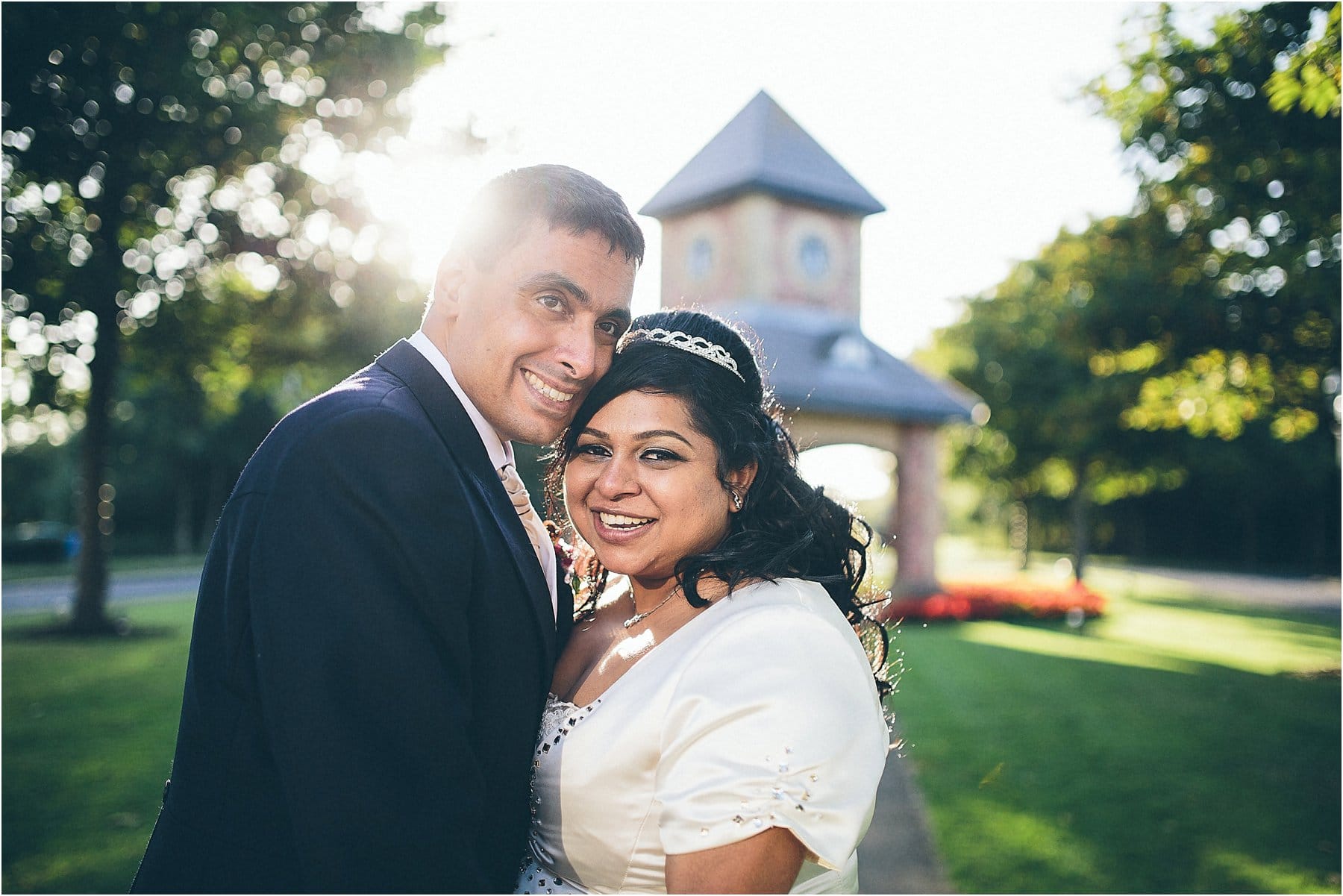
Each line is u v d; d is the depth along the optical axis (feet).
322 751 5.28
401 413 6.07
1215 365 48.08
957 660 42.65
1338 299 38.06
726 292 57.52
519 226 6.51
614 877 6.30
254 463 6.16
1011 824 19.75
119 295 47.85
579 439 7.05
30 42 37.29
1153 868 17.37
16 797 21.59
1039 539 184.65
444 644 5.81
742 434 7.05
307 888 5.29
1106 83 35.01
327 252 50.72
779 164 56.70
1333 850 18.24
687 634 6.48
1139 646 49.85
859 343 57.57
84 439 51.01
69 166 41.24
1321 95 19.77
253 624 5.65
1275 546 140.56
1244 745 26.73
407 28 46.62
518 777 6.46
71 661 41.55
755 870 5.39
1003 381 90.33
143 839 18.88
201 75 41.93
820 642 6.02
